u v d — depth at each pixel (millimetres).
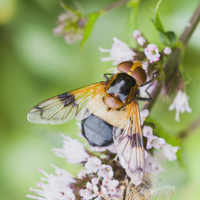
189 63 168
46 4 183
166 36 141
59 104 136
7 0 183
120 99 133
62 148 144
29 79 185
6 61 186
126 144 131
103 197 131
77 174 139
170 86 146
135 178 128
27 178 180
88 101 136
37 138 182
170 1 173
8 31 186
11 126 184
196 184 163
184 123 172
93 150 139
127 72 134
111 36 180
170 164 154
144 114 136
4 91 185
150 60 137
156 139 136
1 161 182
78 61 183
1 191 182
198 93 167
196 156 164
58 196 136
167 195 131
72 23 170
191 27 148
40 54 184
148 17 172
